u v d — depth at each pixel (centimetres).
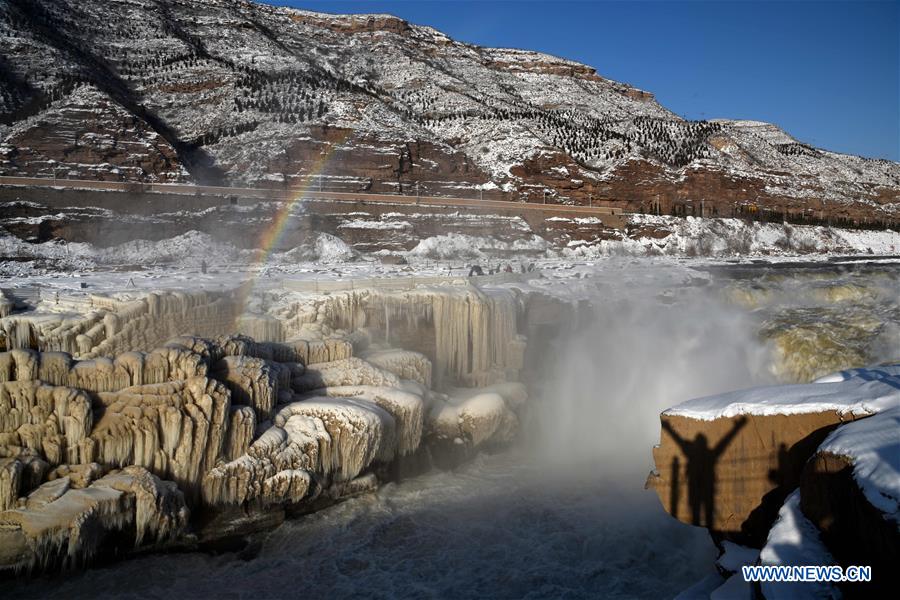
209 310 1695
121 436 1251
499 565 1282
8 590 1105
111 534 1192
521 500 1575
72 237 3678
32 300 1700
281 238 4300
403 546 1353
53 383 1262
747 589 755
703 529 1344
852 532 620
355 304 2038
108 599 1128
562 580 1227
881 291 2747
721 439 891
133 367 1313
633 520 1452
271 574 1246
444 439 1792
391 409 1648
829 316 2112
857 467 618
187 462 1293
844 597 588
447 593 1191
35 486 1168
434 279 2430
